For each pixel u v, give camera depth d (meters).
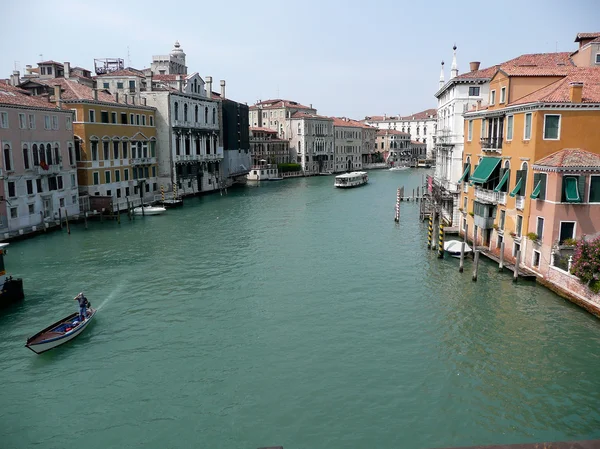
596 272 20.98
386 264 30.75
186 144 67.81
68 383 16.80
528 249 26.17
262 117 111.25
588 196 23.39
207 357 18.53
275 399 15.73
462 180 36.59
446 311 22.50
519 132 26.66
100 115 50.00
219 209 55.69
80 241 37.44
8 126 37.38
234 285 26.80
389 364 17.83
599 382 16.41
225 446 13.64
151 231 41.72
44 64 59.34
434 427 14.29
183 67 93.19
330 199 65.56
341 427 14.34
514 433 13.97
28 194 39.69
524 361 17.83
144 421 14.73
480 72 43.03
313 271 29.39
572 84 23.95
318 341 19.77
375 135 141.38
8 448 13.62
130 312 22.89
